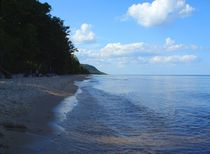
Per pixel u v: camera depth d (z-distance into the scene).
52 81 58.09
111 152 12.59
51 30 86.81
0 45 58.06
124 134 16.39
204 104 33.84
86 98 35.38
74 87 55.09
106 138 15.16
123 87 66.38
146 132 17.08
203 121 21.27
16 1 66.94
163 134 16.62
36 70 83.50
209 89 63.00
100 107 27.56
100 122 19.73
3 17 65.19
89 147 13.17
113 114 23.64
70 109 24.70
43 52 87.00
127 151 12.86
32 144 12.52
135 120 21.09
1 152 10.99
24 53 69.00
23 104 23.33
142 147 13.60
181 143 14.52
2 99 23.14
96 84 77.31
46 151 11.90
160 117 22.88
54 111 22.78
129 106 29.27
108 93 46.00
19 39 65.62
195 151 13.17
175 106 31.39
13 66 71.19
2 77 59.88
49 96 33.22
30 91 33.22
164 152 12.94
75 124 18.41
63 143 13.39
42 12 79.88
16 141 12.66
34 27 70.81
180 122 20.78
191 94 48.66
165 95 46.03
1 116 17.69
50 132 15.25
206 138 15.66
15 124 15.93
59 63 108.38
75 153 12.10
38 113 20.98
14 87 34.62
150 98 40.16
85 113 23.28
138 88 63.69
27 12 71.25
